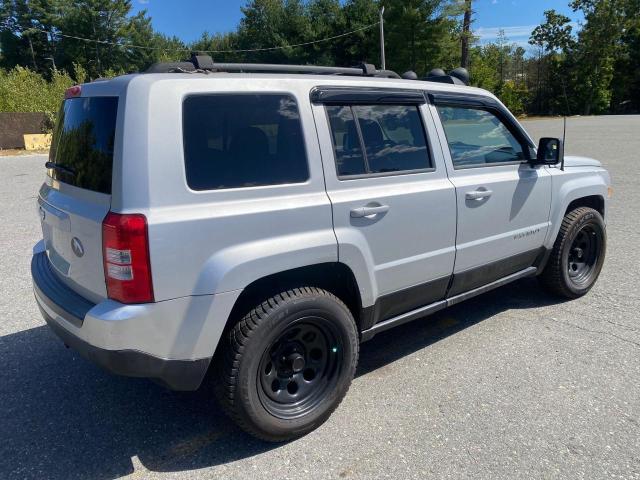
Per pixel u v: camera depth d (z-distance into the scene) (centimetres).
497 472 258
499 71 4944
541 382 340
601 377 344
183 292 246
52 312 282
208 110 259
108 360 241
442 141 360
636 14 4544
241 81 271
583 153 1591
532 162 423
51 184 321
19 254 651
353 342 305
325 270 304
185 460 275
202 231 247
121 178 237
